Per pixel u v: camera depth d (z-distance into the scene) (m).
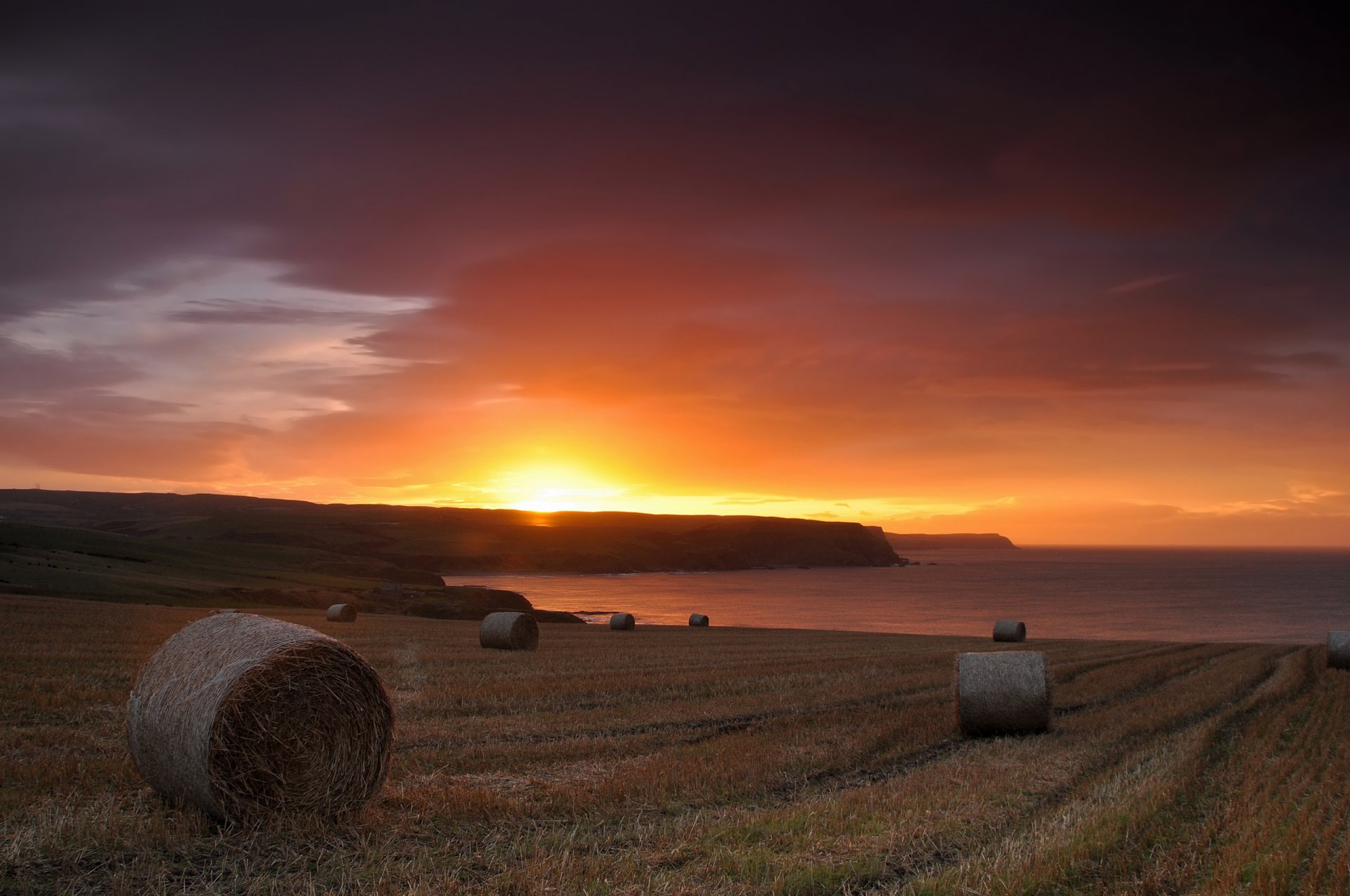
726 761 11.36
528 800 9.31
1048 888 7.00
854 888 7.01
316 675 8.73
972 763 11.98
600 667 23.05
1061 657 30.45
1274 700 19.06
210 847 7.62
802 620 102.88
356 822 8.51
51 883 6.55
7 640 22.55
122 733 11.93
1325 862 7.55
